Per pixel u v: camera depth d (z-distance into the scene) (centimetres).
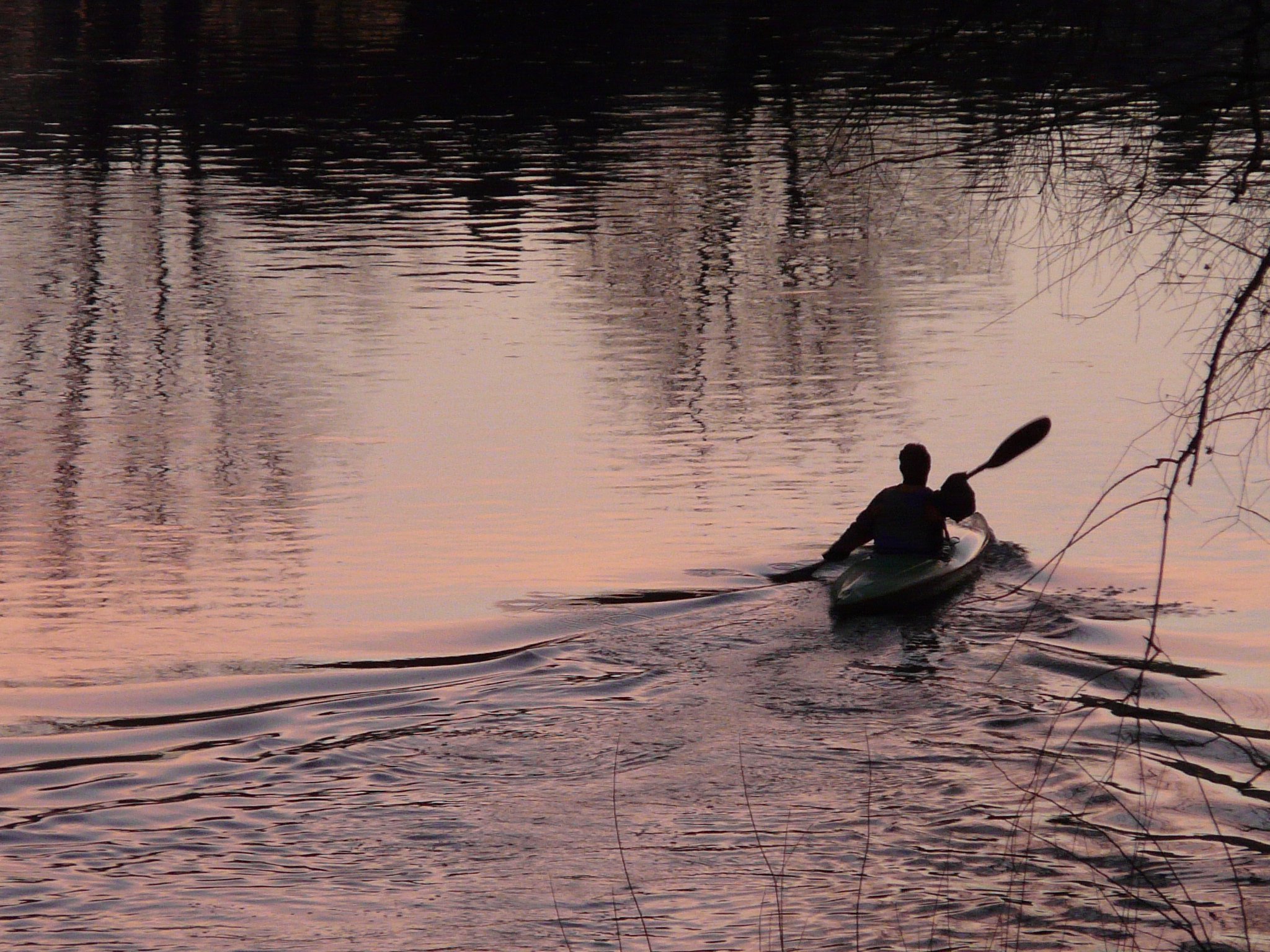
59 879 2378
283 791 2722
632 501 4769
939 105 2478
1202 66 2238
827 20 2631
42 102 14412
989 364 6556
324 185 11000
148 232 9394
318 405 5997
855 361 6656
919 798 2673
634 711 3100
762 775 2781
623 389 6228
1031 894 2312
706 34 16238
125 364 6569
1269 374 2095
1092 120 2342
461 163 11875
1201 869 2386
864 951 2142
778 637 3544
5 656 3447
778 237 9362
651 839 2512
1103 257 8431
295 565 4153
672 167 11656
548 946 2175
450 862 2442
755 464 5178
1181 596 3803
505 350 6869
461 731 2998
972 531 4288
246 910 2281
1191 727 2955
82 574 4088
